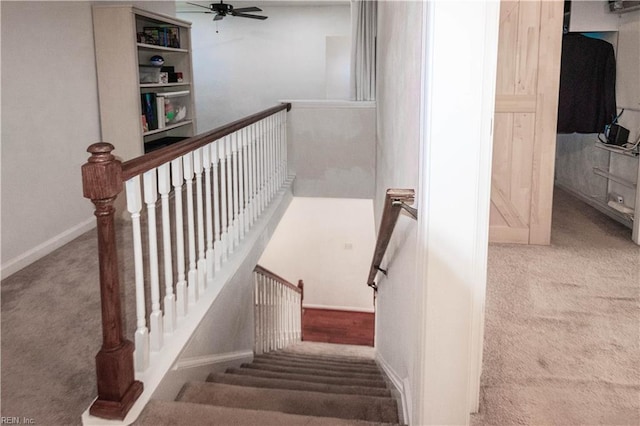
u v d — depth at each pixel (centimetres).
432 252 152
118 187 184
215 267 319
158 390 211
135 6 448
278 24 862
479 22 139
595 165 464
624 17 409
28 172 352
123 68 436
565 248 351
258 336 463
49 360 236
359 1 554
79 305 293
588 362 209
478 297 168
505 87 344
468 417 164
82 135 420
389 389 272
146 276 322
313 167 585
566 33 425
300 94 882
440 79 143
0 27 322
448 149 146
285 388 276
